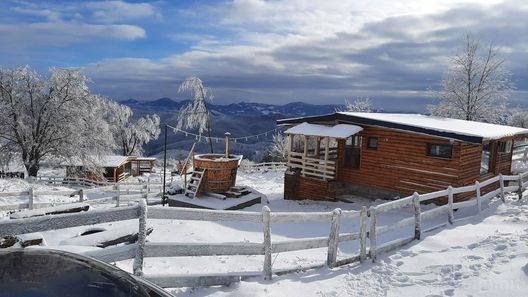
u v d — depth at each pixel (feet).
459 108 118.83
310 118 67.10
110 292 9.38
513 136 61.67
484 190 59.26
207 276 18.25
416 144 57.21
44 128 108.06
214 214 18.54
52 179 118.01
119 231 22.77
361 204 59.82
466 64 116.37
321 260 27.84
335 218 23.52
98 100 116.67
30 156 107.55
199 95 114.73
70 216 14.21
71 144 108.68
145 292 10.16
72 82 109.40
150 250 16.63
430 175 55.88
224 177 61.00
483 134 51.52
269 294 18.38
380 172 61.41
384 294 19.89
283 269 21.84
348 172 65.00
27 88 106.52
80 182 105.40
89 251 15.11
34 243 18.44
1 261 9.69
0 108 102.17
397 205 28.63
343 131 60.23
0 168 107.55
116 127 171.83
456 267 22.89
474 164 56.24
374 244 25.71
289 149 67.77
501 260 23.15
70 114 108.47
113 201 64.95
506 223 35.70
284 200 66.13
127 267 21.80
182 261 25.16
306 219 22.44
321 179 63.16
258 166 135.13
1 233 12.69
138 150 188.44
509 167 68.49
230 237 36.78
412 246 28.78
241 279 19.63
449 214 36.45
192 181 62.08
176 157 196.65
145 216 16.22
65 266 9.98
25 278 8.96
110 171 128.36
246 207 59.06
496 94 115.65
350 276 22.29
